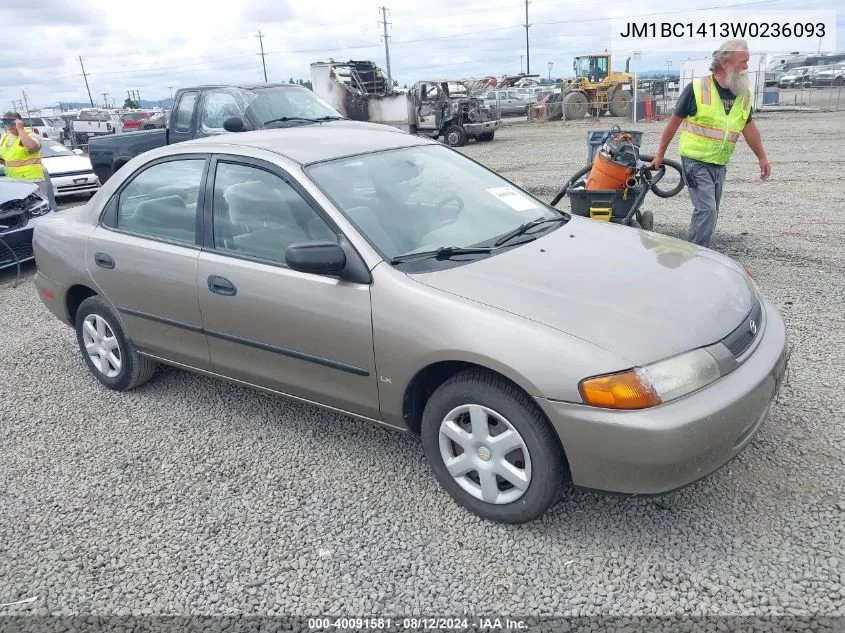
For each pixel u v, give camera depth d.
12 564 3.13
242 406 4.44
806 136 16.44
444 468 3.22
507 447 2.95
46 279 4.82
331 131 4.41
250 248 3.70
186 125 10.02
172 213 4.08
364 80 23.66
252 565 3.01
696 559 2.82
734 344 2.93
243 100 9.41
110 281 4.33
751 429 2.95
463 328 2.91
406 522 3.20
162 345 4.24
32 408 4.62
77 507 3.51
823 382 4.11
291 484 3.56
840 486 3.17
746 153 14.03
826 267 6.29
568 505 3.21
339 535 3.15
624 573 2.78
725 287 3.26
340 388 3.45
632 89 28.53
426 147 4.29
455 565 2.91
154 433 4.18
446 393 3.08
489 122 21.31
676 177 11.62
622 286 3.11
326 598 2.79
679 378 2.69
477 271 3.20
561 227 3.91
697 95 5.78
